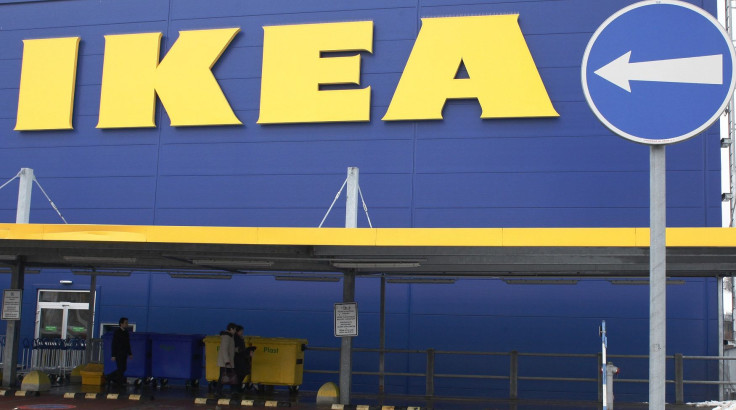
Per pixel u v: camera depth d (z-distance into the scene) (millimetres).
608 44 6203
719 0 18375
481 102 18875
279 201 19859
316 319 19703
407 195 19094
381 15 19891
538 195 18453
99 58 21625
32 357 19578
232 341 16031
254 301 20125
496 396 18406
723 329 17938
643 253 12164
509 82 18797
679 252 11641
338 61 19781
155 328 20516
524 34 19031
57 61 21656
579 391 18000
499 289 18812
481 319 18766
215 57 20562
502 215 18547
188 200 20422
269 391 17906
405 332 19094
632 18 6184
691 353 17641
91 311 19203
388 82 19609
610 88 6160
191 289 20516
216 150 20453
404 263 14133
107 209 20875
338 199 19531
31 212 21297
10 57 22250
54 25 22047
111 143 21156
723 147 18312
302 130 19984
